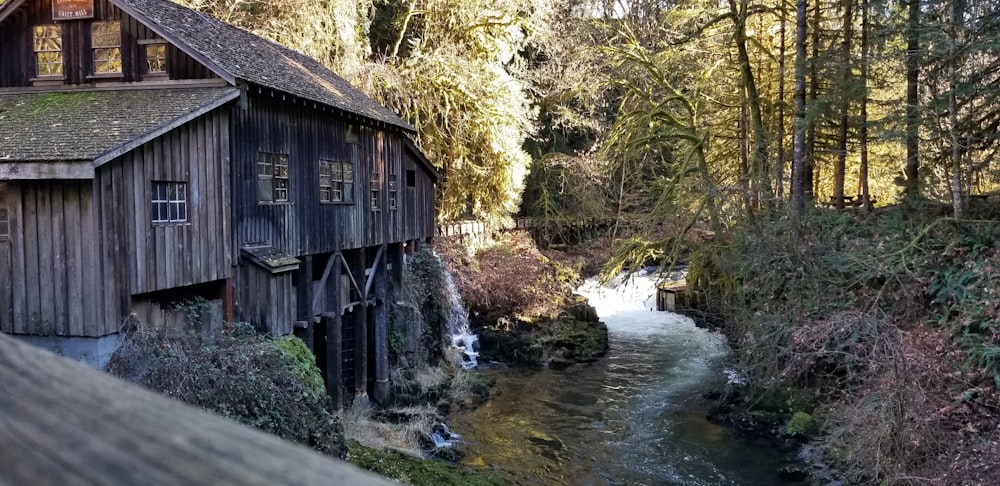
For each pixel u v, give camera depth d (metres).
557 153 31.17
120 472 0.62
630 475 11.81
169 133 9.89
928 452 9.10
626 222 22.09
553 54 29.41
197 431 0.73
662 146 23.05
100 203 8.84
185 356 8.92
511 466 12.20
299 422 9.57
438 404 15.76
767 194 16.39
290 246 12.85
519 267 25.03
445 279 20.56
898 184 15.70
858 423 9.78
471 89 24.97
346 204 15.02
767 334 13.34
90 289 8.80
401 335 17.38
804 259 13.40
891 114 14.76
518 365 19.38
